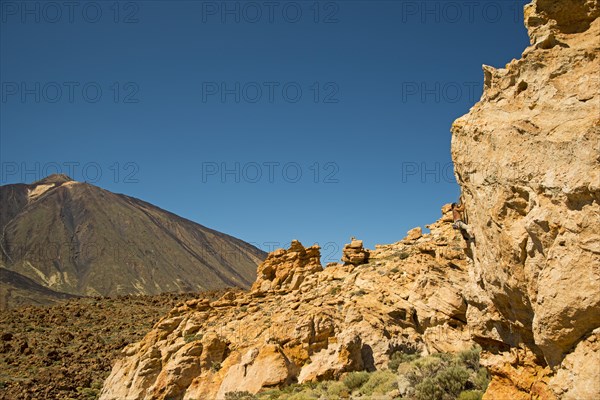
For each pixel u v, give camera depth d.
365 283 44.00
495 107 13.40
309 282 53.44
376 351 35.16
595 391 9.80
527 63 12.77
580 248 10.14
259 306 54.00
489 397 14.38
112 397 49.62
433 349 32.75
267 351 38.09
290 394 32.97
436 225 52.72
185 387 43.06
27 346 87.81
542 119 11.73
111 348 88.94
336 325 40.22
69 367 77.81
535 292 11.31
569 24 12.51
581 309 10.05
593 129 10.25
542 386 12.34
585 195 10.15
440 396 21.47
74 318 116.19
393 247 54.28
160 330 56.12
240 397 35.09
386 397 24.89
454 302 34.12
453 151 14.71
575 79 11.65
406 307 37.53
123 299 142.88
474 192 13.59
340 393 29.73
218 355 44.56
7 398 61.50
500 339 14.59
